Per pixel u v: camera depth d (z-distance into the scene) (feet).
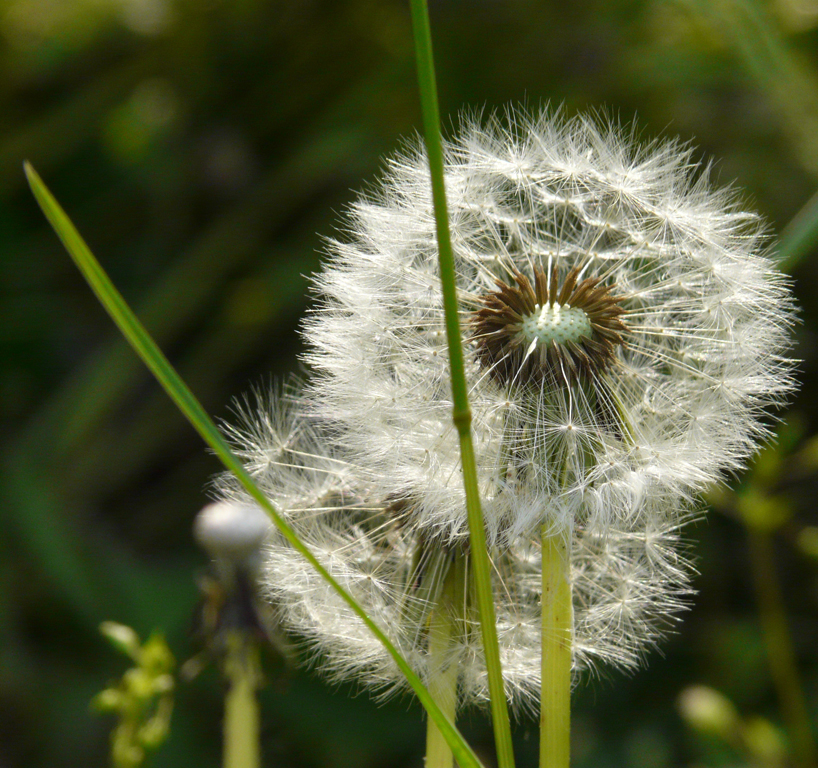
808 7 1.91
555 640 1.20
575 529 1.24
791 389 1.25
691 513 1.24
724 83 2.05
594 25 2.16
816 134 1.93
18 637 1.87
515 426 1.23
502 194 1.28
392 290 1.27
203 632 1.25
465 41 2.19
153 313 2.20
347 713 1.69
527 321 1.24
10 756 1.73
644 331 1.26
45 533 1.94
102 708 1.27
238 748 1.24
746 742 1.46
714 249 1.26
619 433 1.24
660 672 1.76
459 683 1.25
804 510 1.78
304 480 1.27
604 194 1.28
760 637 1.75
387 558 1.26
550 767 1.19
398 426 1.24
